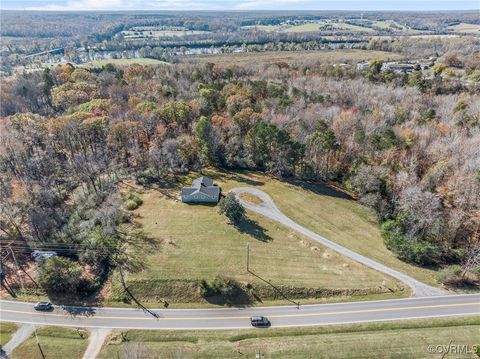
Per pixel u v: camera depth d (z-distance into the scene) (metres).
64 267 63.12
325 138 96.56
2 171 89.12
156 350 52.59
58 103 130.62
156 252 71.25
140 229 78.12
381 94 134.88
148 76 164.62
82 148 100.19
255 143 103.25
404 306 60.12
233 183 98.06
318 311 59.84
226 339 54.72
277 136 96.94
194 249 72.44
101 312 59.59
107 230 73.19
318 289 63.72
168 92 132.75
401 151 92.56
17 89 137.75
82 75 154.25
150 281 64.56
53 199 83.06
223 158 106.75
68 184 92.50
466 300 61.06
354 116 110.38
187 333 55.78
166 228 78.69
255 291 63.38
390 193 84.81
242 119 108.25
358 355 51.66
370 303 61.00
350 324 57.03
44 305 59.53
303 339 54.41
